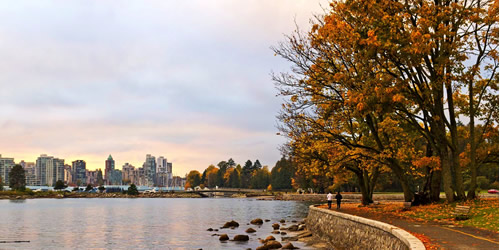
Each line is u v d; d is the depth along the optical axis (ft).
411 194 136.77
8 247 140.15
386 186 368.27
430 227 83.82
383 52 112.88
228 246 131.95
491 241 65.62
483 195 215.51
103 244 145.48
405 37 112.78
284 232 154.30
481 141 133.28
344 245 103.86
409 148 145.59
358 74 122.62
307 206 368.68
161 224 220.84
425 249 54.39
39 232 184.75
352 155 143.95
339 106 135.03
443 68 115.44
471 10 113.09
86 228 201.77
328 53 134.41
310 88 138.00
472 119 126.41
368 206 155.84
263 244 130.21
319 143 150.00
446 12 113.60
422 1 115.65
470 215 97.04
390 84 117.39
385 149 136.56
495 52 113.19
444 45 114.83
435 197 131.85
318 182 443.73
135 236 167.02
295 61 140.26
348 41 120.78
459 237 69.72
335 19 123.75
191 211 339.98
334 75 126.11
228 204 464.65
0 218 266.16
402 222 95.25
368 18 116.37
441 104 125.08
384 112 115.34
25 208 395.96
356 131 163.43
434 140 129.08
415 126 130.82
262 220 219.82
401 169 138.21
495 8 108.88
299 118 146.92
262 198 614.34
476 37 117.39
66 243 148.77
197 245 136.77
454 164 125.59
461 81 116.98
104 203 542.98
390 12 115.65
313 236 139.13
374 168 172.86
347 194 334.24
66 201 620.90
